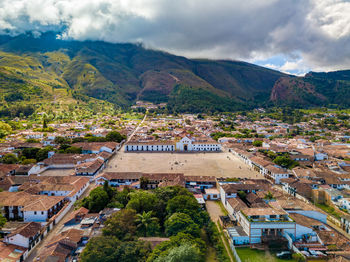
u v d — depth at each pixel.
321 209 102.00
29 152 168.88
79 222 82.19
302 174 130.88
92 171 133.62
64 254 63.03
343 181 123.44
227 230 78.62
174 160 182.50
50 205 88.25
